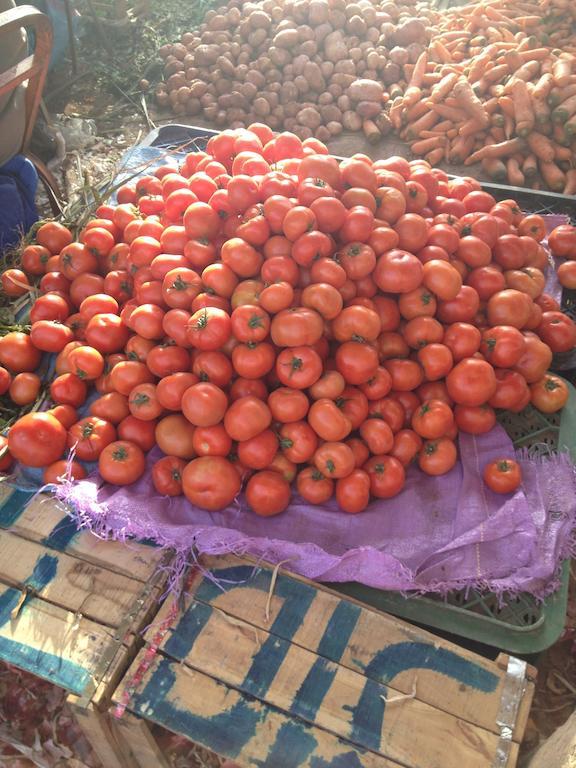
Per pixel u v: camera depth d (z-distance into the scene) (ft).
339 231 3.28
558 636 2.74
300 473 3.15
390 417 3.24
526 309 3.41
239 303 3.16
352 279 3.26
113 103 7.70
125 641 2.55
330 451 2.97
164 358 3.17
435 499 3.13
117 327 3.45
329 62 7.18
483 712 2.38
